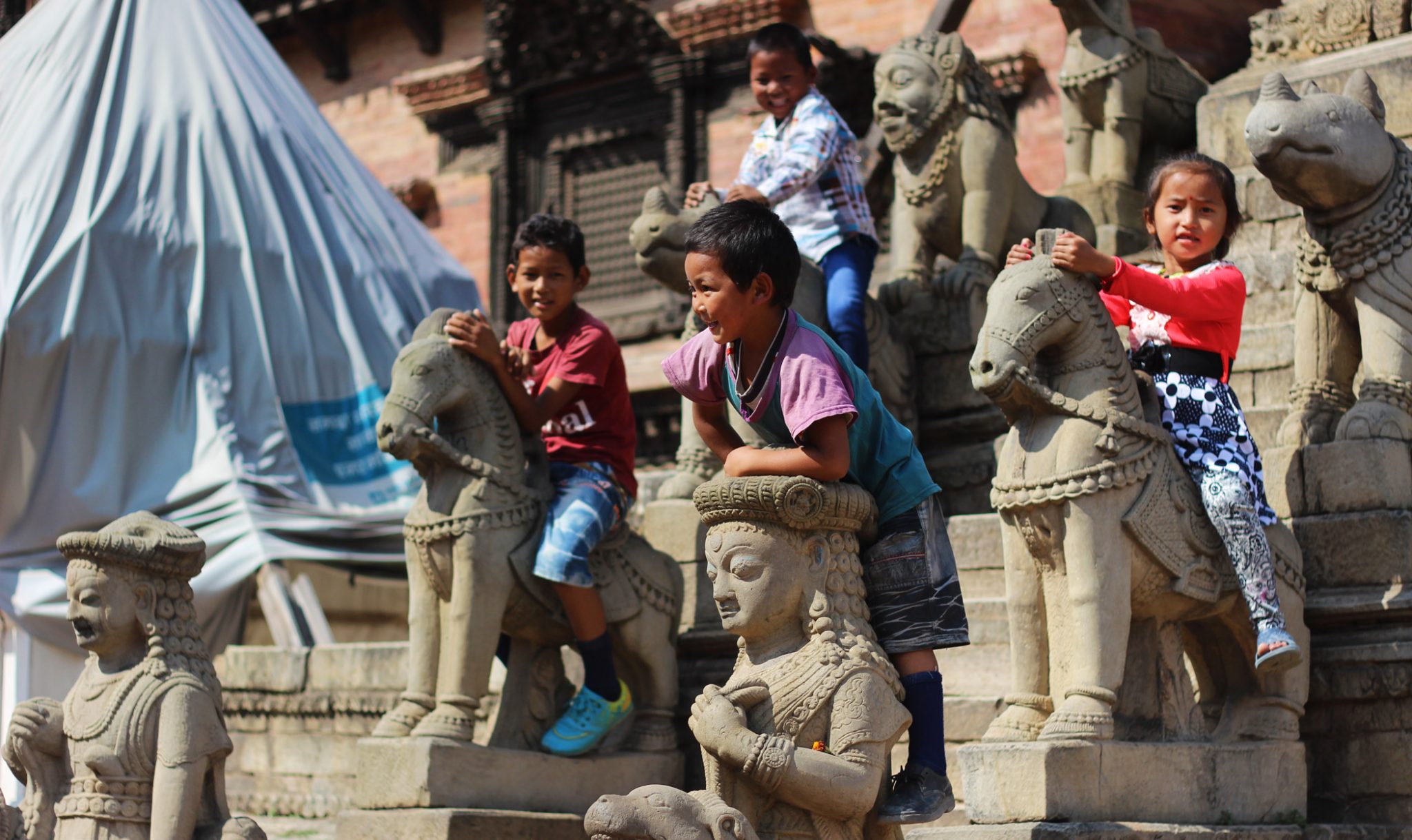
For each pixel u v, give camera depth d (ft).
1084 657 15.38
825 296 23.67
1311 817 17.12
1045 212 27.40
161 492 34.96
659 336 66.44
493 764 17.81
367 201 45.09
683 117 66.08
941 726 14.15
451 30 74.59
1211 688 17.42
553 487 19.17
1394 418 18.11
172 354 36.35
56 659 32.68
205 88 41.65
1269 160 18.75
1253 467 16.56
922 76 25.86
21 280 34.47
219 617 33.88
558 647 19.49
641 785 18.98
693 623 21.43
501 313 70.44
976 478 24.61
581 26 68.44
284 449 36.52
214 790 16.79
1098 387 15.90
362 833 17.57
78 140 38.55
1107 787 14.88
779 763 12.91
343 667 25.36
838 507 13.67
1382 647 16.80
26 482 33.60
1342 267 19.07
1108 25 31.73
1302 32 28.81
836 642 13.52
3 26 60.08
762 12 63.93
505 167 71.05
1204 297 16.40
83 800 16.48
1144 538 15.56
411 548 18.70
